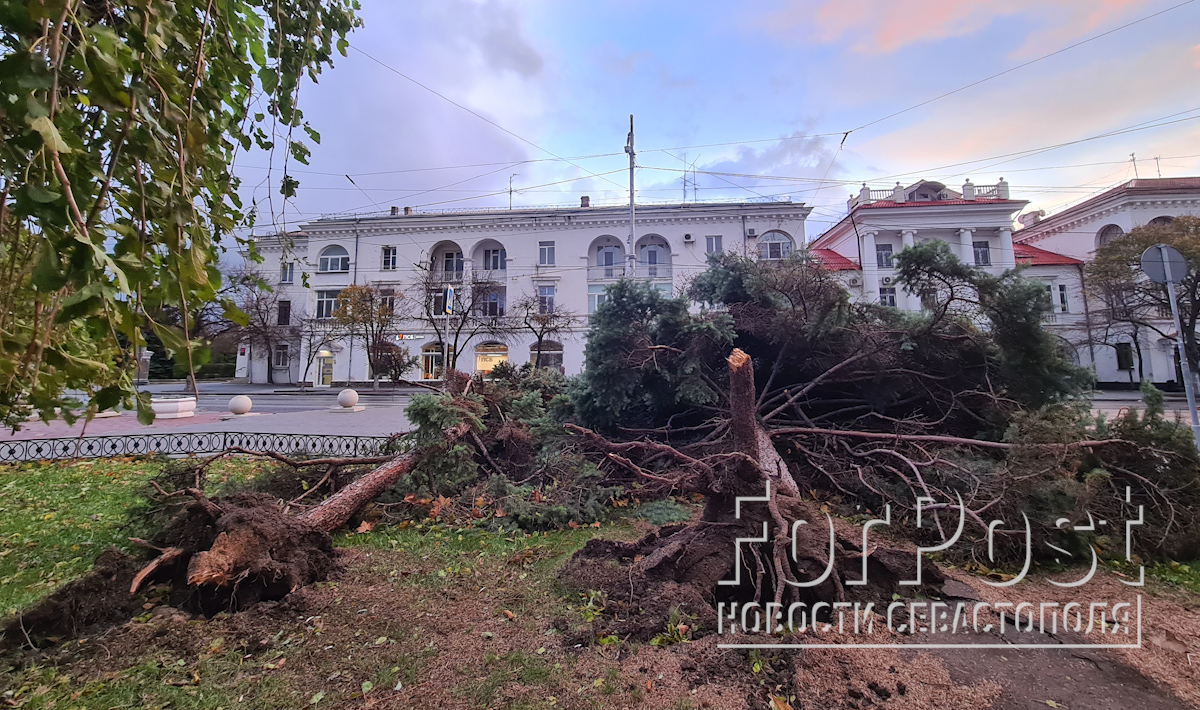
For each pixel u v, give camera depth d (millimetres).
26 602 3096
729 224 30453
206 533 3205
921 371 6586
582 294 31391
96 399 1305
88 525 4633
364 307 27844
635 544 3785
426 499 5125
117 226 1132
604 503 5363
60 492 5895
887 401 6629
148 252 1298
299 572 3248
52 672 2283
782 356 6926
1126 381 28250
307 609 2938
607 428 6953
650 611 2859
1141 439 4324
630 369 6676
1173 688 2270
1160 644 2637
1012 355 5852
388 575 3547
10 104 986
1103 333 28312
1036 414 4613
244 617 2795
